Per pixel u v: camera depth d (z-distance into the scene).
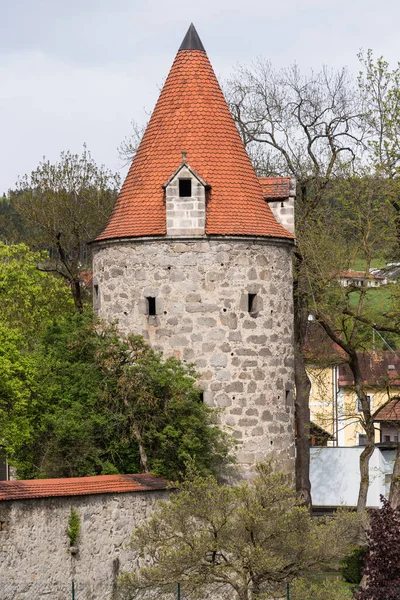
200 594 56.16
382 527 55.19
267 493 55.34
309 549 54.53
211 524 55.09
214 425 70.12
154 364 67.62
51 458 67.50
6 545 54.56
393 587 52.97
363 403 82.56
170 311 71.00
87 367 68.88
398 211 81.19
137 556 62.12
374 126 85.81
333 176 94.44
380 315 83.50
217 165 73.00
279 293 73.06
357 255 81.88
